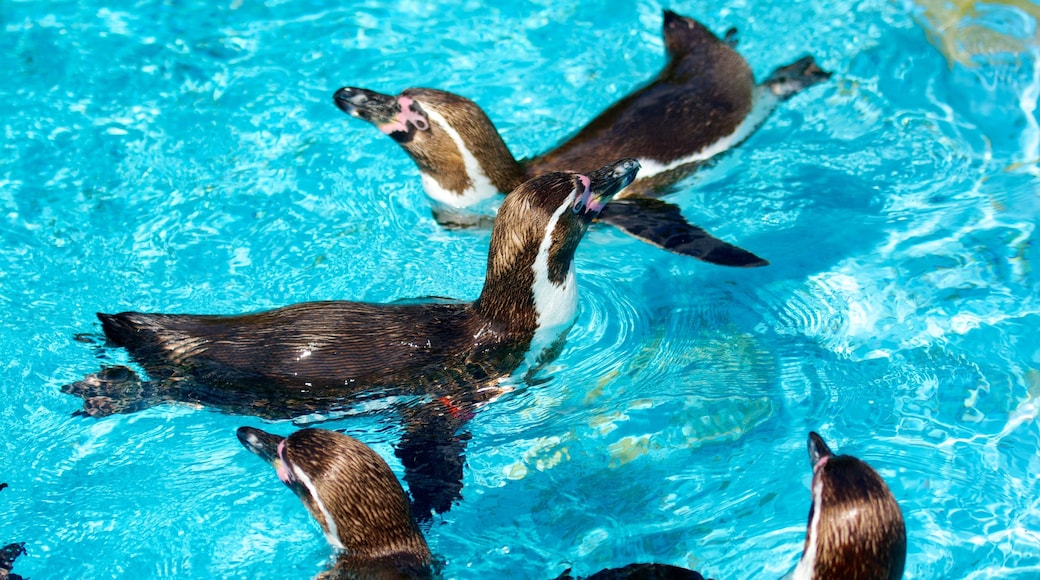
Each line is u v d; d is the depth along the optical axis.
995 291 2.88
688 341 2.86
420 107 2.96
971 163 3.03
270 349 2.73
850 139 3.08
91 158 3.08
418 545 2.65
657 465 2.75
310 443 2.64
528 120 3.13
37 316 2.89
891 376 2.81
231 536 2.71
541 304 2.81
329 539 2.66
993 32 3.18
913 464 2.74
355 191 3.05
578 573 2.68
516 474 2.75
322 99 3.17
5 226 3.00
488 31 3.27
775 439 2.76
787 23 3.24
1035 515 2.70
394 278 2.94
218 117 3.14
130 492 2.74
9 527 2.72
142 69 3.21
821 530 2.55
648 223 2.96
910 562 2.67
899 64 3.16
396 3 3.32
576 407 2.80
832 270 2.92
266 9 3.31
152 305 2.91
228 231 3.00
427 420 2.76
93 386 2.75
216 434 2.78
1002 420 2.77
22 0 3.31
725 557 2.68
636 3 3.30
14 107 3.15
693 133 3.03
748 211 3.00
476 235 2.99
